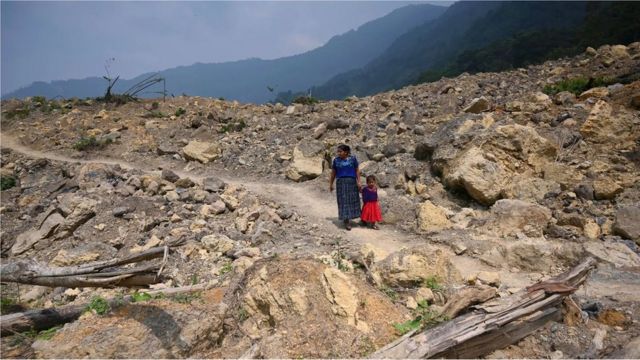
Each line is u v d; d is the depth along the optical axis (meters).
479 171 8.59
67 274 4.39
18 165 15.89
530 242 6.61
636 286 5.20
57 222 9.27
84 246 8.00
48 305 6.04
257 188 11.45
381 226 8.38
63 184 12.60
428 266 5.31
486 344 3.90
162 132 17.33
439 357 3.65
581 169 8.71
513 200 7.74
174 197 10.23
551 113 11.22
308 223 8.61
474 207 8.57
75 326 3.92
